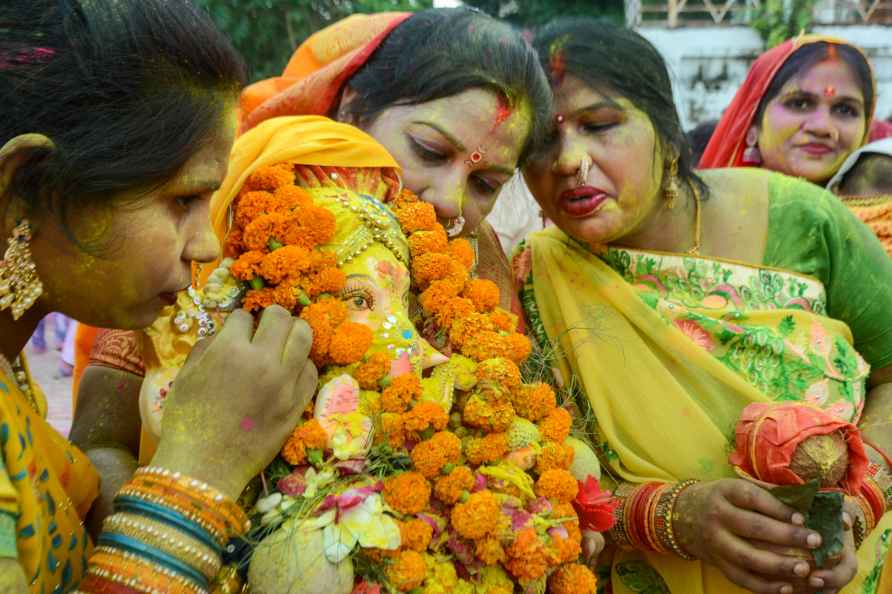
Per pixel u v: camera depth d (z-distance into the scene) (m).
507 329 1.38
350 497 1.04
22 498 0.94
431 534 1.09
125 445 1.47
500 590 1.13
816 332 1.75
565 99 1.66
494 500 1.11
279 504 1.08
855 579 1.75
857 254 1.83
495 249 1.82
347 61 1.52
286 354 1.08
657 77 1.70
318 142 1.30
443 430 1.16
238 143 1.38
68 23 0.91
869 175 2.68
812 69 2.74
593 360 1.76
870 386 1.93
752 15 9.57
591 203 1.68
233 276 1.21
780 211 1.86
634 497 1.65
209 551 0.99
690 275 1.82
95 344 1.52
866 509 1.66
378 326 1.19
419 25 1.47
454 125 1.38
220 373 1.04
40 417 1.11
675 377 1.75
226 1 4.33
